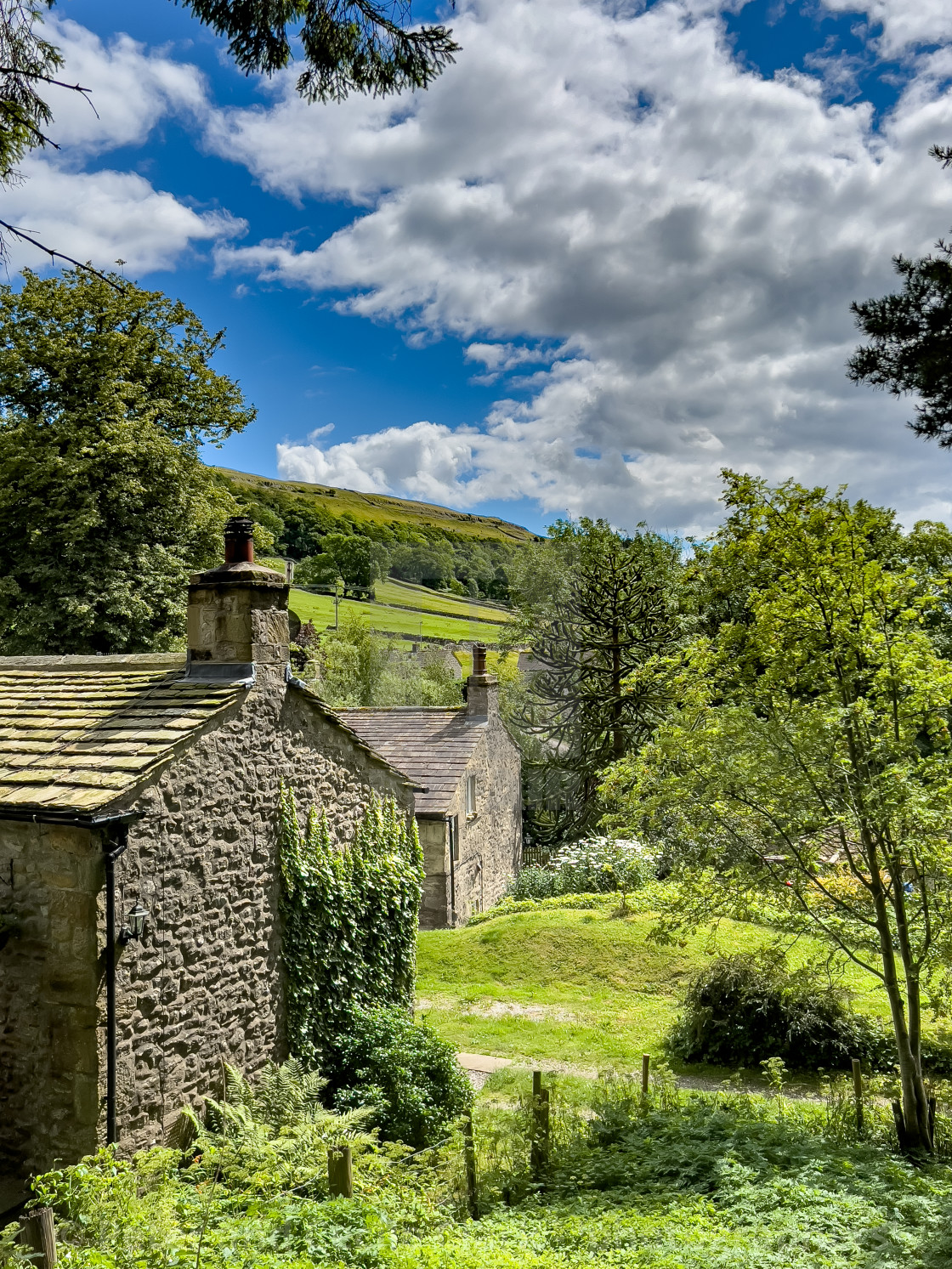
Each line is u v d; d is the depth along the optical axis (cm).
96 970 698
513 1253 565
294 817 960
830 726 838
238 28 473
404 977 1139
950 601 938
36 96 436
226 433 2586
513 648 3231
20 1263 372
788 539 905
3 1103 732
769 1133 821
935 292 941
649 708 2133
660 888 1122
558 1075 1079
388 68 489
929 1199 648
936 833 823
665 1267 519
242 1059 863
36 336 2105
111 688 940
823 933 920
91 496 2006
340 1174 624
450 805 1931
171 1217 534
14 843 741
